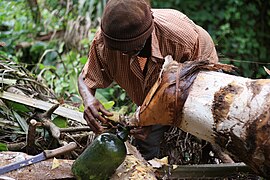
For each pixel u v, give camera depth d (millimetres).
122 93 4262
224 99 1959
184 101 2014
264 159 1930
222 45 6477
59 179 2143
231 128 1946
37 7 6141
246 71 6152
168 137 2803
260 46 6727
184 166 2291
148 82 2316
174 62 2105
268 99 1909
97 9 5621
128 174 2146
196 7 6648
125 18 2002
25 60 5574
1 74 2867
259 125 1897
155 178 2164
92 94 2439
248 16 6684
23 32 5828
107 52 2336
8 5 6109
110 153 2062
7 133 2602
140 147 2709
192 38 2291
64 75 4461
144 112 2100
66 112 2721
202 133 2045
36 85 3078
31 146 2449
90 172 2094
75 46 5453
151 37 2193
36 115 2580
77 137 2641
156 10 2365
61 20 5984
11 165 2162
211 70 2072
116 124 2221
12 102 2672
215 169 2314
